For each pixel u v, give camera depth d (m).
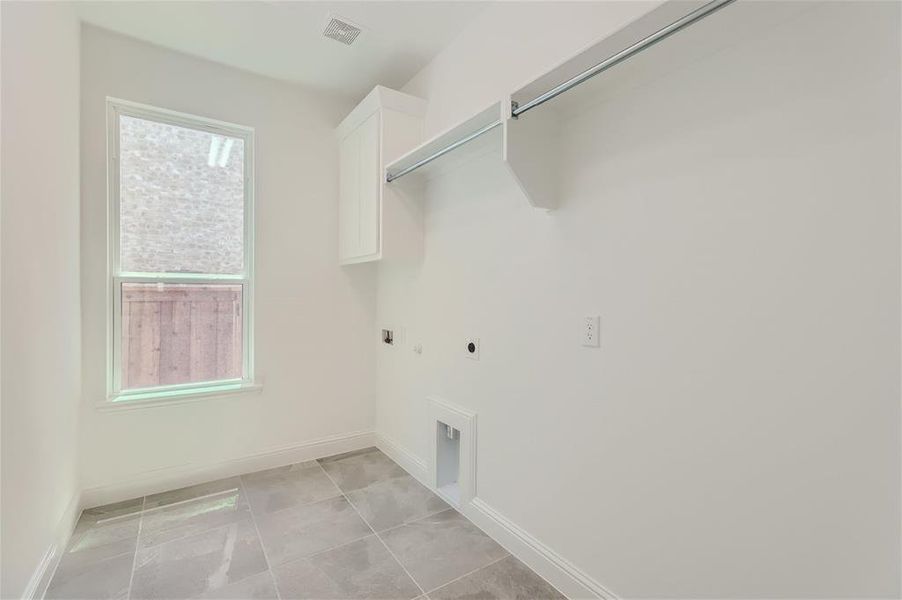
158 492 2.51
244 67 2.71
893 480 0.93
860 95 0.97
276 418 2.91
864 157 0.97
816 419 1.05
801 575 1.08
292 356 2.96
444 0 2.07
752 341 1.16
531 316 1.86
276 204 2.88
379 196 2.54
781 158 1.10
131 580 1.74
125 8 2.15
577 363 1.66
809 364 1.06
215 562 1.87
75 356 2.15
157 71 2.49
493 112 1.69
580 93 1.51
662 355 1.37
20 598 1.42
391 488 2.59
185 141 2.64
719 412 1.23
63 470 1.93
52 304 1.76
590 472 1.61
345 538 2.06
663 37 1.09
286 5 2.12
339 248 3.11
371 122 2.62
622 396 1.49
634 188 1.44
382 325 3.20
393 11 2.16
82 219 2.28
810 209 1.05
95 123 2.31
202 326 2.71
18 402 1.40
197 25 2.29
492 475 2.09
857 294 0.98
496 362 2.07
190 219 2.66
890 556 0.94
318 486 2.61
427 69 2.63
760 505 1.15
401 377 2.93
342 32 2.34
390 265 3.08
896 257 0.92
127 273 2.48
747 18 1.08
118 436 2.42
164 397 2.51
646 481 1.42
